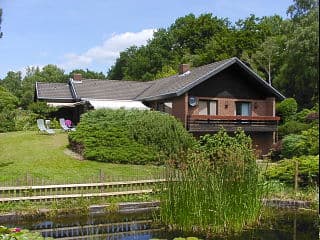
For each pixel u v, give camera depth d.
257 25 60.00
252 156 12.17
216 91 30.28
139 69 74.50
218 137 19.64
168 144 21.75
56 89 40.66
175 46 71.56
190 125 27.70
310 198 14.78
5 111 35.41
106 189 15.78
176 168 12.24
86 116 22.77
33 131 31.81
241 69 30.17
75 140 22.28
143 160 21.19
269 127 29.73
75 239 11.33
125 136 21.72
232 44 55.81
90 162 20.72
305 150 21.38
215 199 11.01
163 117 22.56
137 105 32.66
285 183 16.56
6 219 13.23
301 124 30.14
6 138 27.19
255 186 11.70
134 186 16.09
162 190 11.99
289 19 49.03
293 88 45.78
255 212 11.73
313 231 11.38
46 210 13.73
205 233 11.04
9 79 101.69
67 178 17.20
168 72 57.25
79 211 14.00
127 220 13.42
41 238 8.27
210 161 12.04
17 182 15.03
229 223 11.08
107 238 11.30
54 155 21.81
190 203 11.16
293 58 43.44
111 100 34.31
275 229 11.58
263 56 53.34
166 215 11.71
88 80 40.69
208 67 31.64
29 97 67.06
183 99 28.75
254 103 31.45
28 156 21.59
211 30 65.38
